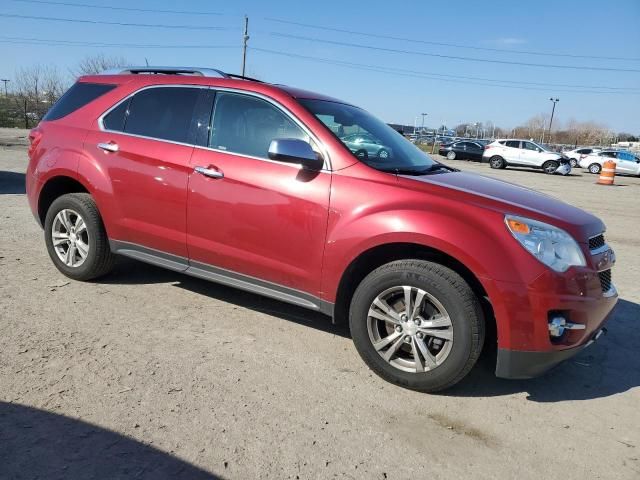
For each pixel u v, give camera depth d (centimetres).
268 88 398
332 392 328
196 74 443
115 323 402
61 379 316
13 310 410
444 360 323
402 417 306
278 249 373
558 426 310
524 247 311
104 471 242
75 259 482
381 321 349
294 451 267
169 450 260
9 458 245
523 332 310
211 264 409
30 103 3762
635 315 507
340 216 348
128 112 451
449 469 263
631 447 293
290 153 349
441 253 334
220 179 391
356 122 420
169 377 328
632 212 1295
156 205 424
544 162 2916
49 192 496
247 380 333
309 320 436
